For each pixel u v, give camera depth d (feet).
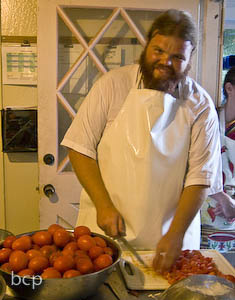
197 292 3.07
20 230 8.25
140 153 4.70
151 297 3.71
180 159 4.86
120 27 7.52
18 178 8.07
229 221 7.35
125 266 4.25
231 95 7.54
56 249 3.91
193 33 4.58
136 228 4.76
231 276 3.87
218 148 5.19
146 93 4.71
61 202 7.68
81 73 7.56
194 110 4.97
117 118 4.82
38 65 7.28
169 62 4.48
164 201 4.84
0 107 7.82
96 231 5.17
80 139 5.03
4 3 7.57
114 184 4.84
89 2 7.22
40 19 7.15
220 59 7.84
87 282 3.39
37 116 7.77
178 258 4.28
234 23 9.09
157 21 4.63
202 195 4.89
